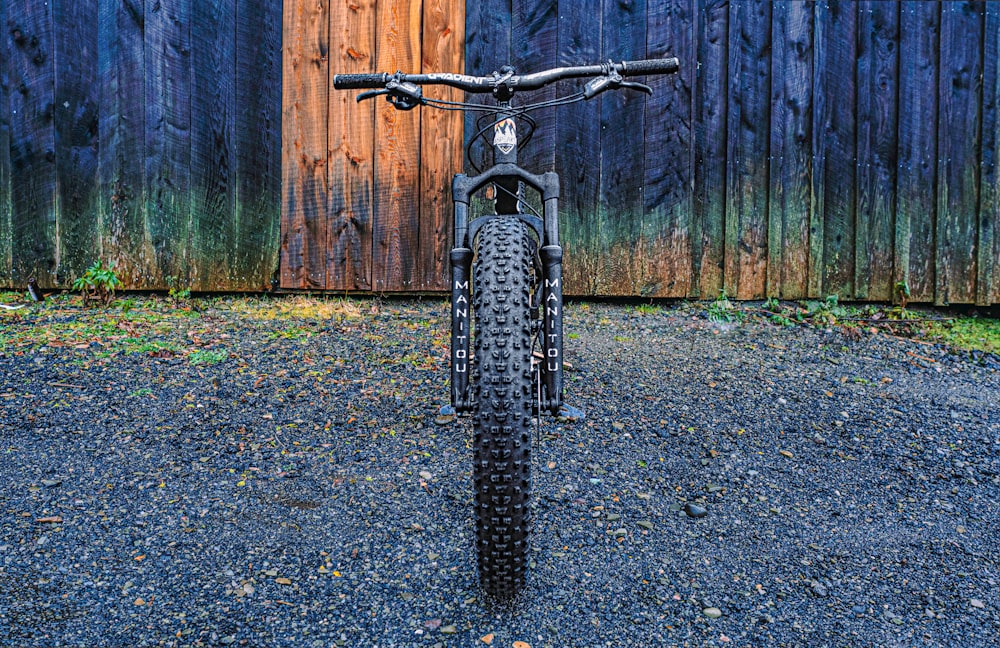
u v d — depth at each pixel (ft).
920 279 16.16
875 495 8.34
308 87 15.74
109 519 7.26
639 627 6.02
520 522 5.77
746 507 7.99
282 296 16.14
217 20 15.46
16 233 15.70
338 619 6.01
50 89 15.44
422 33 15.61
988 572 6.88
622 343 13.56
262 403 10.27
